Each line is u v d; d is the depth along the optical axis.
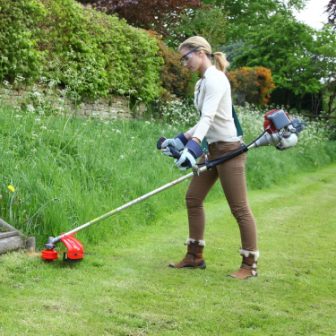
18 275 3.66
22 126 6.30
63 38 8.85
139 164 7.04
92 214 4.92
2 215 4.48
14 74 7.75
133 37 10.78
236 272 4.04
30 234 4.43
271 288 3.81
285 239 5.42
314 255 4.82
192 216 4.16
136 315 3.16
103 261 4.19
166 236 5.22
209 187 4.15
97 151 6.53
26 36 7.72
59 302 3.27
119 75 10.18
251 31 24.31
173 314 3.22
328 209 7.38
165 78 12.03
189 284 3.79
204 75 3.95
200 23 16.80
